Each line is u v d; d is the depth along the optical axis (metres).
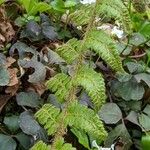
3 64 0.43
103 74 0.50
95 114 0.29
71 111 0.30
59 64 0.46
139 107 0.50
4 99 0.44
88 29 0.29
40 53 0.46
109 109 0.47
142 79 0.49
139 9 0.59
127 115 0.49
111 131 0.47
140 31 0.54
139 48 0.53
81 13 0.29
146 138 0.46
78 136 0.43
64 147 0.30
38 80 0.43
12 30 0.47
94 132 0.29
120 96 0.49
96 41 0.29
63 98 0.30
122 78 0.49
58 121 0.30
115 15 0.29
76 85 0.29
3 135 0.41
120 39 0.53
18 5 0.49
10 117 0.42
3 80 0.42
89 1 0.47
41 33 0.48
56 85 0.30
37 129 0.41
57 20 0.51
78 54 0.29
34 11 0.48
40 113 0.31
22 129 0.41
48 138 0.42
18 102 0.43
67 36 0.50
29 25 0.47
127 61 0.51
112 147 0.46
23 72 0.44
